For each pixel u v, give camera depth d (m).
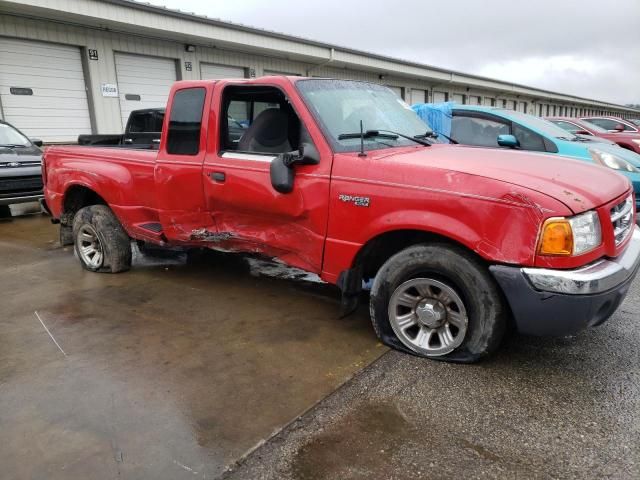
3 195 8.19
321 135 3.42
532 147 6.31
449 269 2.98
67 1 10.38
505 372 3.03
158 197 4.41
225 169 3.86
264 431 2.51
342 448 2.37
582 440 2.39
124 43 12.51
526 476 2.16
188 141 4.15
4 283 4.95
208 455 2.33
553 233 2.64
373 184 3.15
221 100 3.96
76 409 2.71
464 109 6.82
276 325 3.81
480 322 2.95
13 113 10.80
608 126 12.76
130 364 3.21
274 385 2.94
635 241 3.26
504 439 2.41
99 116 12.20
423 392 2.84
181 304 4.28
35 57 11.02
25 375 3.09
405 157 3.28
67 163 5.33
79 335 3.67
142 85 13.15
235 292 4.58
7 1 9.61
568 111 48.66
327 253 3.45
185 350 3.40
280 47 15.36
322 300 4.35
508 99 36.00
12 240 7.00
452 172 2.93
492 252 2.77
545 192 2.71
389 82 22.31
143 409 2.70
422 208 2.98
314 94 3.65
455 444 2.39
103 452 2.36
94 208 5.20
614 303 2.85
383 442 2.41
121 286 4.79
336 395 2.83
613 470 2.18
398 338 3.31
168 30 12.39
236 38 14.03
